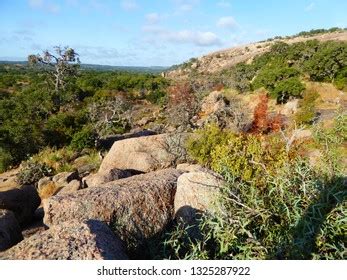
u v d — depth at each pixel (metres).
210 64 146.38
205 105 40.16
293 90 45.09
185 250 4.55
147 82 75.00
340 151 4.28
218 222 3.60
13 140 23.36
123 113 35.28
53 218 6.09
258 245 3.46
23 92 56.28
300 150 5.77
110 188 6.66
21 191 10.12
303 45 83.69
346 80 52.50
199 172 6.47
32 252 3.60
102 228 4.25
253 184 3.95
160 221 6.27
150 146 13.90
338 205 3.46
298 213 3.53
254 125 25.75
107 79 83.75
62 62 62.12
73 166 19.47
